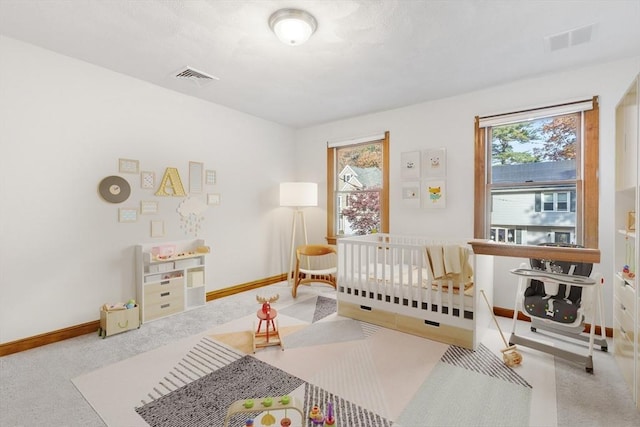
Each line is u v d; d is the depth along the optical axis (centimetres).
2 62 236
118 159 301
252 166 434
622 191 216
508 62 270
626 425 161
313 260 478
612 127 267
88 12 204
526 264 277
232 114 407
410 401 180
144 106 319
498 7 195
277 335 261
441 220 359
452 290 255
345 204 456
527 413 170
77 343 258
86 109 279
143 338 267
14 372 212
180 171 351
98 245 288
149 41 241
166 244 338
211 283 383
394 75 297
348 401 180
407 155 383
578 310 222
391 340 264
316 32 224
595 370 214
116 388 193
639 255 176
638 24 212
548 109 293
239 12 202
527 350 244
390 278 288
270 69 287
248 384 198
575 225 289
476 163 334
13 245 242
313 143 484
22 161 246
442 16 204
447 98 355
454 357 234
